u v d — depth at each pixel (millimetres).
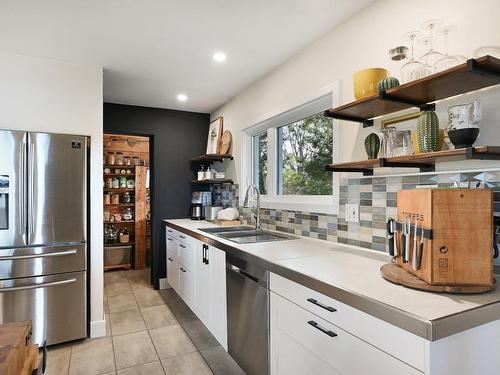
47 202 2521
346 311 1216
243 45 2457
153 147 4195
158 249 4164
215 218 3848
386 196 1840
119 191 5332
